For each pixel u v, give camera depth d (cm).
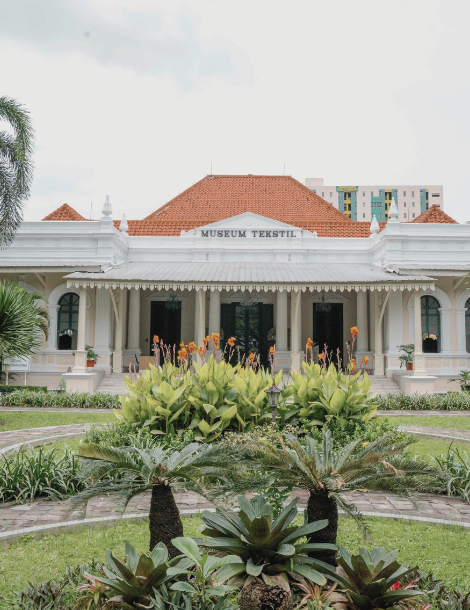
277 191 3089
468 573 517
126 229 2588
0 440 1115
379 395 1880
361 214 12662
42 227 2344
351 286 1984
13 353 1510
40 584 460
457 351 2333
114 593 409
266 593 389
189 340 2559
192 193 3062
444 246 2322
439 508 743
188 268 2269
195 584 402
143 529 644
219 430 883
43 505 743
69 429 1259
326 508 460
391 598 394
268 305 2559
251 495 755
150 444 833
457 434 1239
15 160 1709
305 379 964
